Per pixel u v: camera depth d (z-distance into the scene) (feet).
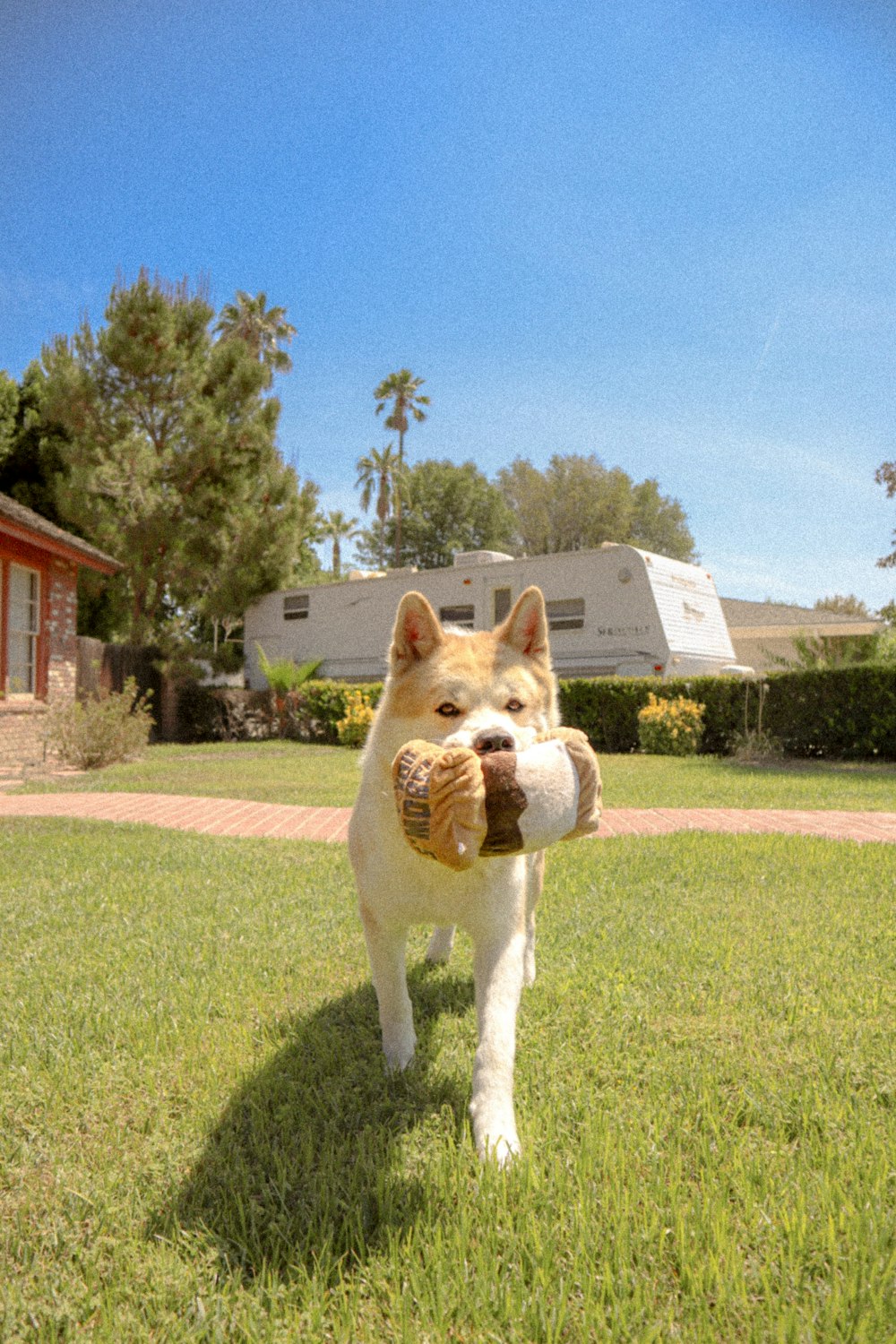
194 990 11.12
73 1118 7.88
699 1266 5.63
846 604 163.43
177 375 79.00
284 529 79.30
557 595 60.49
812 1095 8.05
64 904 15.65
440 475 184.14
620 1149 7.05
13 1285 5.56
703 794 33.27
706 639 62.85
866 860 19.33
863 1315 5.10
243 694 73.00
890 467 74.79
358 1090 8.40
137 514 76.84
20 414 84.53
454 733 7.81
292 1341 5.10
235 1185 6.68
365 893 8.79
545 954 12.66
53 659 50.01
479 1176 6.63
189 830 24.67
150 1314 5.39
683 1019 10.17
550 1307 5.28
